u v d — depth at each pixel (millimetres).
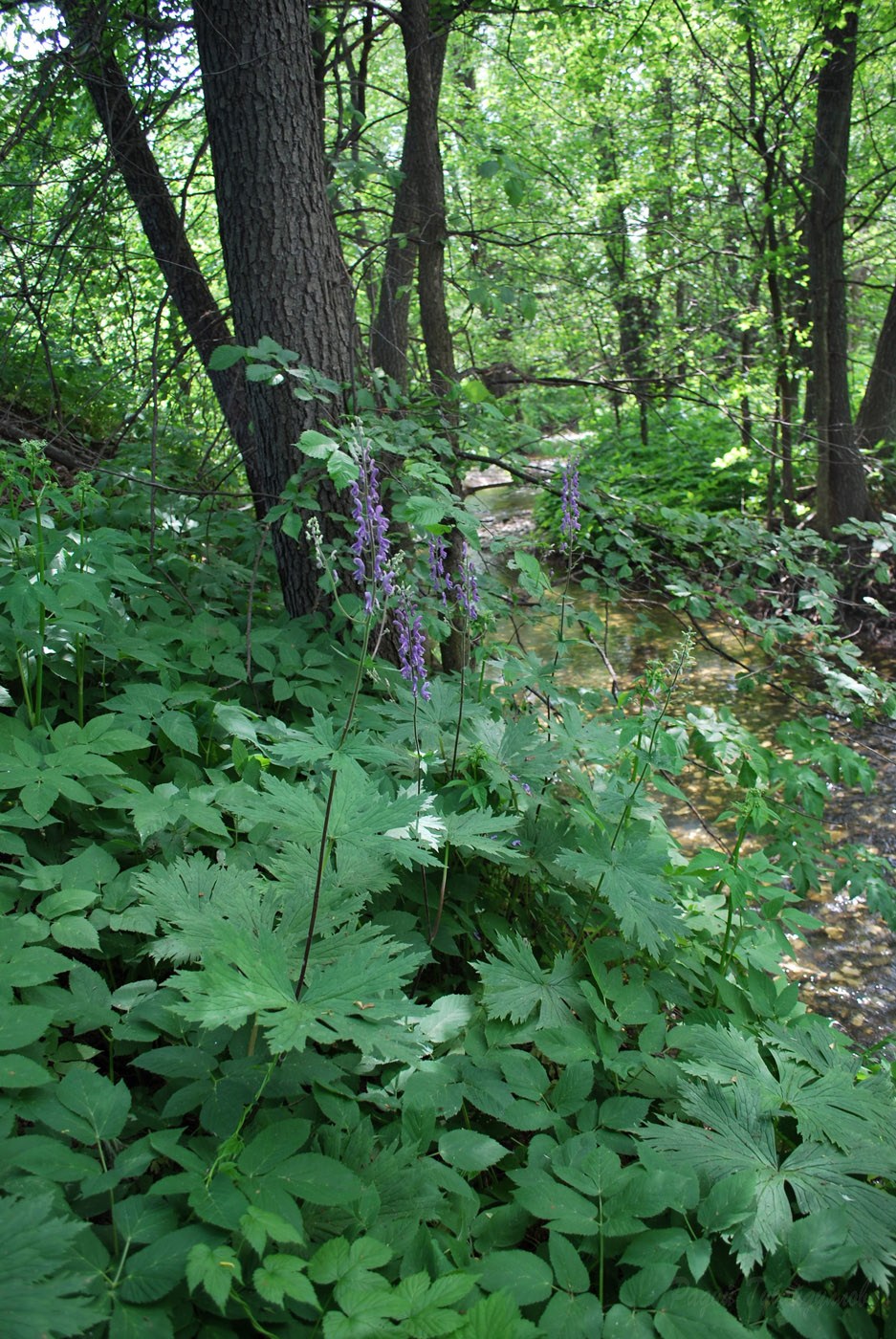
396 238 4906
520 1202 1742
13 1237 1227
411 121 5184
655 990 2471
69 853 2330
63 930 1900
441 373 4363
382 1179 1702
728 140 10203
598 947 2439
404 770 2693
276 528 3898
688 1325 1544
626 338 9773
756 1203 1787
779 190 9273
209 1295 1388
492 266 6336
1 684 2811
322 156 3883
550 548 4488
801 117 9383
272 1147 1546
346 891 2055
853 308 12773
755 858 3277
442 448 3732
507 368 5328
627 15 7879
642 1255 1660
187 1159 1486
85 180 4484
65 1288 1198
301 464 3721
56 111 4504
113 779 2441
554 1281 1623
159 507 4355
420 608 3314
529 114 9844
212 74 3645
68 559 2744
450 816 2312
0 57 4191
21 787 2354
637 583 6570
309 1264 1432
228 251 3814
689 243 8602
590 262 7984
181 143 6695
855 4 8148
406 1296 1417
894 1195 2057
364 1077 2053
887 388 9547
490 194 7754
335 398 3832
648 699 2707
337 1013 1587
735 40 8422
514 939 2480
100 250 4516
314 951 1877
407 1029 1710
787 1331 1674
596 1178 1806
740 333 10266
